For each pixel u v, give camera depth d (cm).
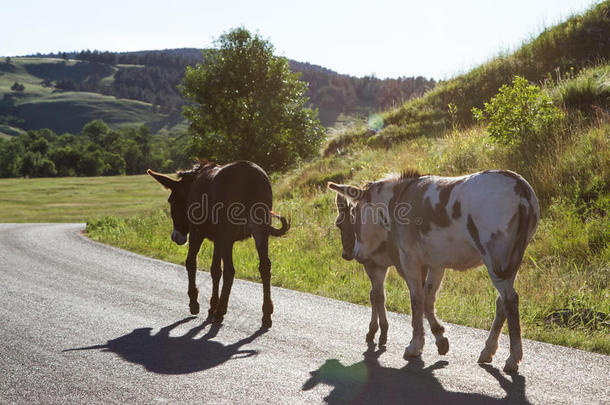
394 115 2397
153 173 780
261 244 673
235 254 1245
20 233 2073
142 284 938
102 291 865
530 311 702
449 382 462
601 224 970
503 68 2202
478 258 489
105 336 601
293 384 455
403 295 823
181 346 567
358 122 2609
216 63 3141
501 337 614
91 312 715
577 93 1490
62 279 976
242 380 463
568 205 1062
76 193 5881
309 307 768
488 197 455
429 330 646
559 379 471
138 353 539
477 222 459
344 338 609
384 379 469
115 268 1127
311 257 1173
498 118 1373
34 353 530
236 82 3016
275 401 416
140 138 17725
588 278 822
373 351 559
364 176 1667
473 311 728
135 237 1692
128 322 668
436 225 498
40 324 643
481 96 2127
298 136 3077
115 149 16275
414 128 2131
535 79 2014
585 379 472
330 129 2798
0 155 13712
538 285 830
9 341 569
